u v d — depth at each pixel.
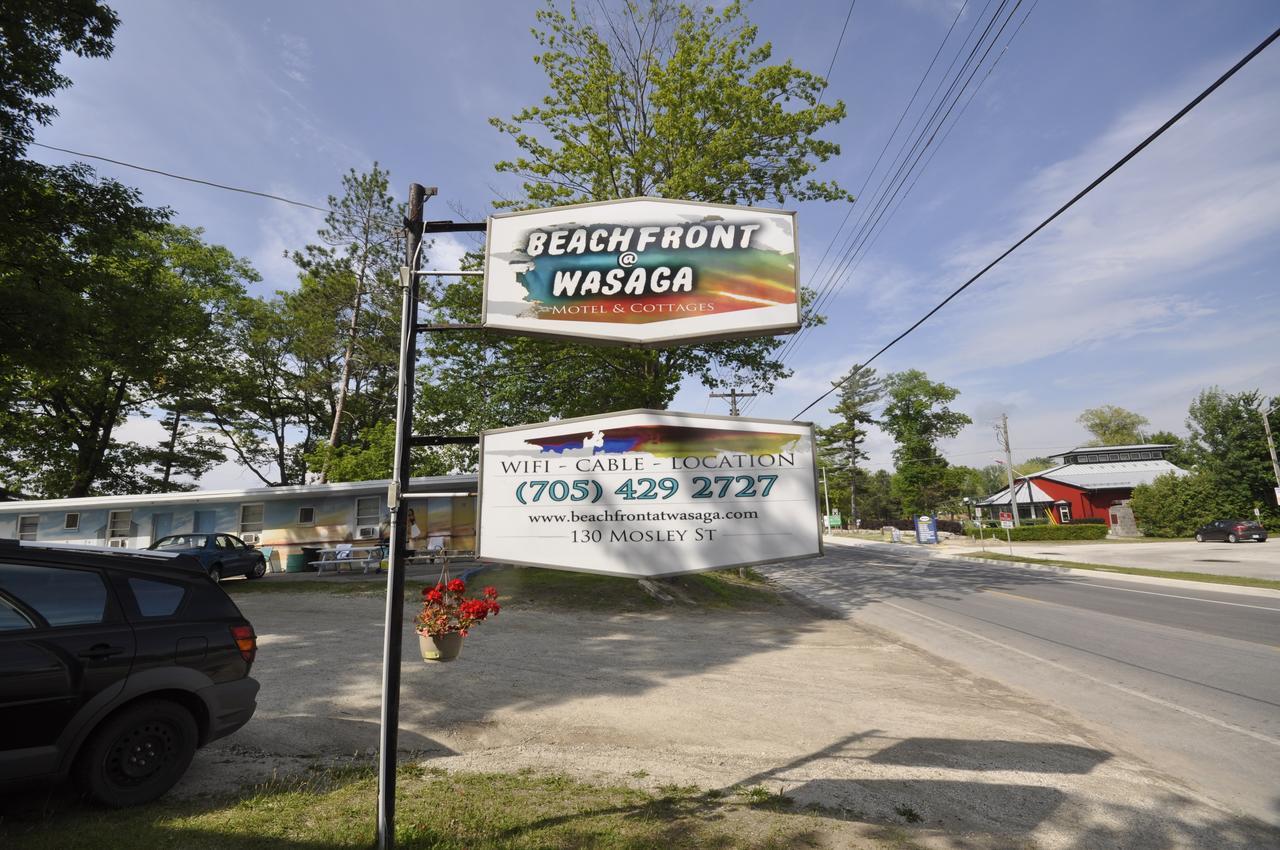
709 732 5.91
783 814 4.09
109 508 22.89
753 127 16.84
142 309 13.71
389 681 3.58
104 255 14.04
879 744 5.62
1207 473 42.81
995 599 16.64
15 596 3.85
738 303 4.09
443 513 21.47
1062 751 5.48
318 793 4.27
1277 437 41.50
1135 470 54.84
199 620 4.55
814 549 3.96
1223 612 13.05
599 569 3.98
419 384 21.09
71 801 4.02
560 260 4.16
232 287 33.56
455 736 5.66
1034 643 10.62
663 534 3.99
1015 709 6.82
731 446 4.06
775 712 6.57
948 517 71.75
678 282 4.13
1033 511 57.38
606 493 4.04
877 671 8.66
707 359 19.31
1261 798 4.60
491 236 4.18
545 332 4.09
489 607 4.27
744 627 12.42
